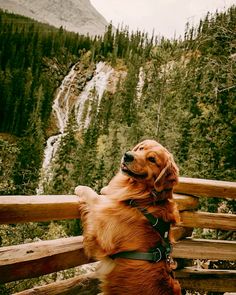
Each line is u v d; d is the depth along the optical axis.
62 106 124.88
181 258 4.09
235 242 4.25
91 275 3.19
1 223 2.45
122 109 92.94
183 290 4.50
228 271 4.24
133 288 2.56
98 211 2.81
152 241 2.69
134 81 103.81
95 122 90.25
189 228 4.15
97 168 52.25
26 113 99.94
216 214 4.10
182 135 23.95
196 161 14.02
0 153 20.28
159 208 2.83
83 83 138.00
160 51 32.12
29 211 2.57
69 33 178.12
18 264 2.52
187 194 3.97
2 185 17.62
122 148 36.34
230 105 12.25
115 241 2.69
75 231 34.41
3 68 132.38
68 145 68.19
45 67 143.00
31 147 61.72
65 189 55.12
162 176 2.84
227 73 11.33
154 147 2.98
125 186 2.93
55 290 2.94
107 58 152.00
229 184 4.05
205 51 12.90
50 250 2.73
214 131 12.97
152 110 30.50
